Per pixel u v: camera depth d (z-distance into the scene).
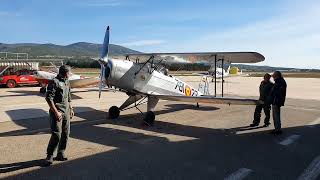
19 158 5.45
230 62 11.02
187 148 6.37
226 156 5.82
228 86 29.52
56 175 4.65
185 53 9.45
